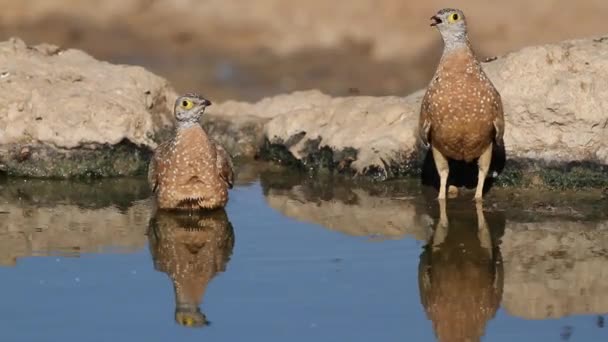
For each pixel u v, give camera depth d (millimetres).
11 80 16469
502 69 15672
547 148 15172
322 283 11852
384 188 15547
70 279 12070
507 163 15289
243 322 10867
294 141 16734
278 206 14758
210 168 14227
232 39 26656
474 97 13938
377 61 24828
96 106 16203
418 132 15430
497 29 24969
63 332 10680
